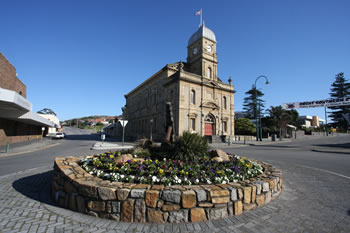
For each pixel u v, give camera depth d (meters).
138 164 4.90
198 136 6.39
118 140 35.22
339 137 38.19
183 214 3.17
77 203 3.59
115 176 4.02
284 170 7.85
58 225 3.05
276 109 36.19
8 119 22.55
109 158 5.86
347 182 5.94
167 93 28.23
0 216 3.36
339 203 4.14
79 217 3.34
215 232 2.88
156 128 31.02
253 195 3.74
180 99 24.84
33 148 17.17
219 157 6.16
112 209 3.25
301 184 5.68
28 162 9.71
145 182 3.85
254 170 4.95
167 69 29.08
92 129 102.31
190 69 30.89
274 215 3.49
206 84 27.16
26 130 31.00
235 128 38.06
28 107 19.12
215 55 29.42
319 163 9.73
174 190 3.28
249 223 3.17
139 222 3.15
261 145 22.83
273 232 2.90
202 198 3.26
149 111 34.56
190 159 5.71
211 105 27.64
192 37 30.94
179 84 25.17
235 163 5.62
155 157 6.29
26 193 4.68
